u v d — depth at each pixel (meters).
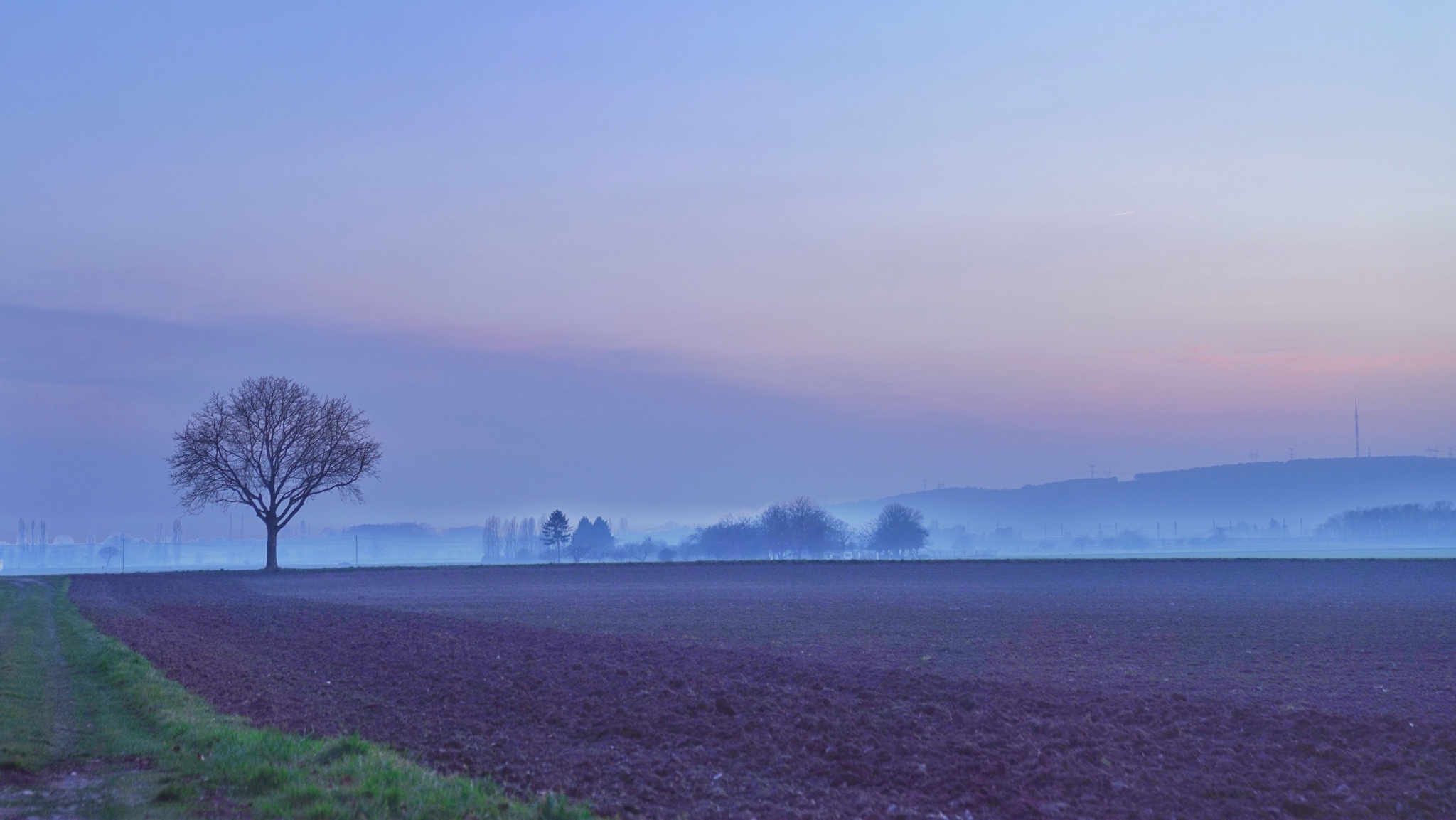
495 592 61.47
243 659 28.66
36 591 63.09
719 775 15.76
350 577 80.06
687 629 37.12
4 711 18.47
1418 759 15.84
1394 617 42.28
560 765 16.39
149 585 70.31
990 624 39.09
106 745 16.17
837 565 91.94
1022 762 16.16
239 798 12.97
